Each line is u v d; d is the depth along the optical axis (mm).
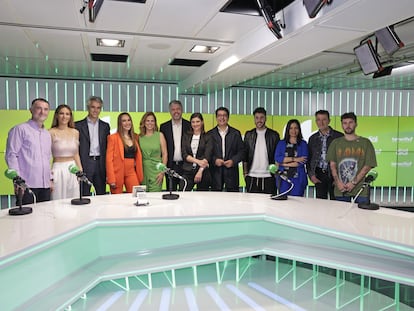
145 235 3123
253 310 2943
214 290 3299
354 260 2787
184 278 3553
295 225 3049
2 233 2451
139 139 5297
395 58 5281
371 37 4738
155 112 7750
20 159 3973
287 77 7398
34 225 2678
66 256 2633
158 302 3039
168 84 8070
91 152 5188
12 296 2156
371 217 3117
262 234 3490
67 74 7125
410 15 3051
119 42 4781
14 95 7301
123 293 3193
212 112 8375
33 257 2318
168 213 3188
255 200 3893
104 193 5332
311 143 5691
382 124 8391
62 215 3029
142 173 5168
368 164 4281
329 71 6508
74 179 4461
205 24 4070
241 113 8555
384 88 8867
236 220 3275
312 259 2898
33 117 4051
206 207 3479
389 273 2525
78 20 3920
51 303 2262
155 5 3521
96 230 2975
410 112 9180
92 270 2762
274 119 8141
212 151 5391
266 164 5551
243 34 4457
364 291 3305
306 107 8883
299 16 3395
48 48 5086
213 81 6410
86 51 5266
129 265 2867
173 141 5570
